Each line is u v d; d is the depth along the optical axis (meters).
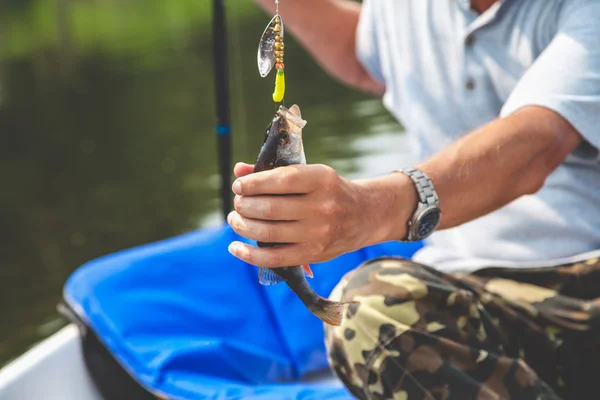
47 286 4.32
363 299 1.44
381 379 1.41
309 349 2.29
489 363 1.40
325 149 5.64
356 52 2.29
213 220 5.04
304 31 2.33
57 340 2.18
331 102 7.22
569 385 1.54
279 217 1.05
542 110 1.38
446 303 1.43
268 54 1.11
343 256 2.41
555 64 1.41
